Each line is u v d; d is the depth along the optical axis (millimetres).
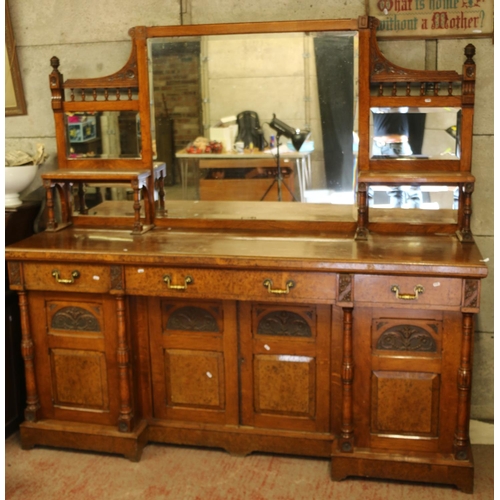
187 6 3363
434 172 3119
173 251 2934
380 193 3188
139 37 3291
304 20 3148
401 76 3111
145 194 3414
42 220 3758
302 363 3057
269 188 3311
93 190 3498
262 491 2922
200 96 3295
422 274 2715
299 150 3254
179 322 3154
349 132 3193
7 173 3449
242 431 3158
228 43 3219
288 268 2795
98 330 3184
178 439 3242
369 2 3180
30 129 3676
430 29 3152
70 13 3490
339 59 3141
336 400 3053
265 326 3064
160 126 3363
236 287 2895
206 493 2916
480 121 3213
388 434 2990
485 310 3361
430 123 3133
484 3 3100
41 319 3230
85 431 3215
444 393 2902
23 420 3533
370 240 3074
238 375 3137
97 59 3512
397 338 2902
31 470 3119
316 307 2994
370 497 2869
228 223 3373
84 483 3010
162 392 3250
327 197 3262
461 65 3182
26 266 3117
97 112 3426
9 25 3527
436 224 3178
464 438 2883
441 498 2863
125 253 2938
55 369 3268
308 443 3102
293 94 3211
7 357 3389
